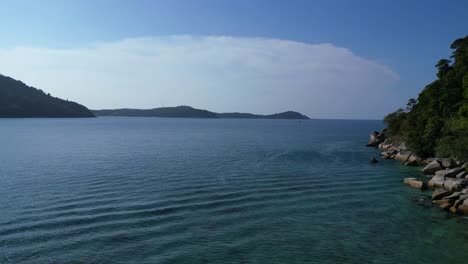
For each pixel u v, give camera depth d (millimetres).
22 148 89312
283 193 41781
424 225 31062
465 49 78000
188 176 51500
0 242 26047
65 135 136125
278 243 26906
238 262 23719
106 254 24422
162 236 27781
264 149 92875
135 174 52844
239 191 42375
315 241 27422
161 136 141750
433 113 70625
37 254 24219
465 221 32000
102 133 153625
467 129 56250
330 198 39812
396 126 97125
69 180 47906
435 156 64812
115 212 33438
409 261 24141
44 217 31688
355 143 116812
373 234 28953
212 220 31688
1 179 48312
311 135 161250
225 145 104000
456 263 23844
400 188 45125
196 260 23844
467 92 63125
